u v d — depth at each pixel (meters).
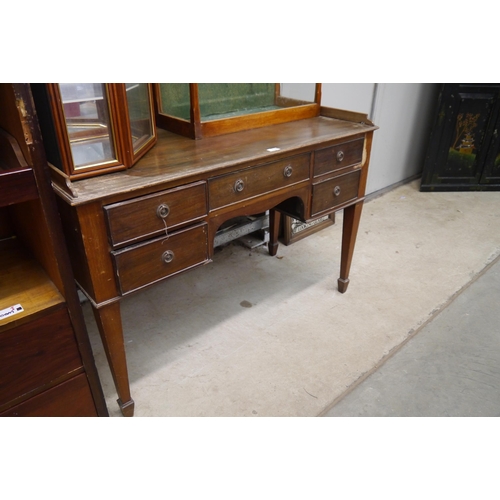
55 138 1.03
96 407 1.22
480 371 1.58
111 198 1.04
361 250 2.39
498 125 3.00
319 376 1.54
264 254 2.34
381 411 1.41
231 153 1.33
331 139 1.52
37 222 1.01
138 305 1.92
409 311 1.89
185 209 1.19
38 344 1.02
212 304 1.93
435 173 3.18
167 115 1.59
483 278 2.14
